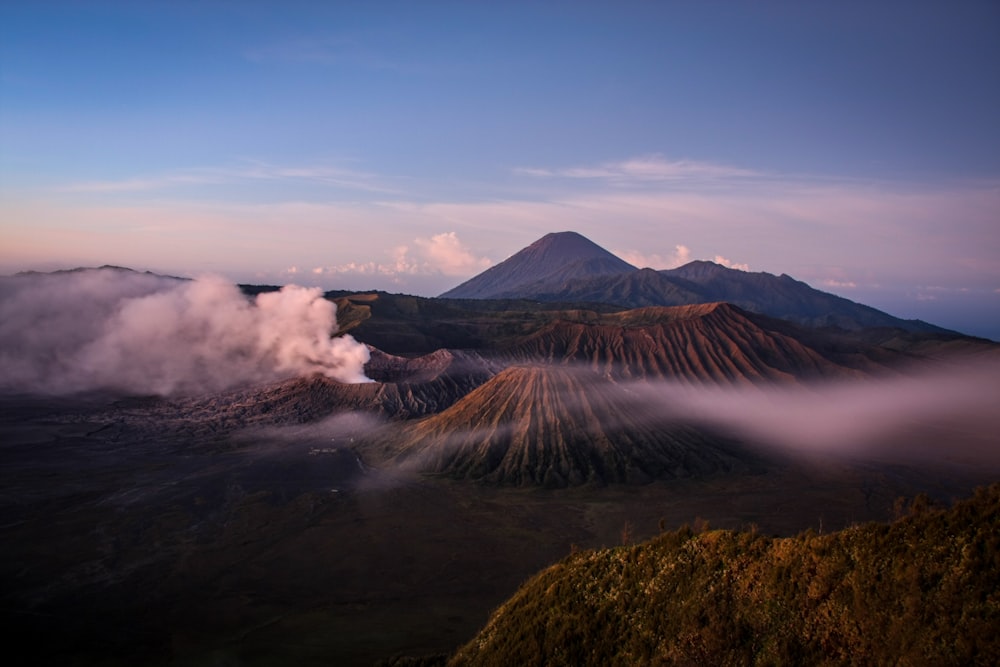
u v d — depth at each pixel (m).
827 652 19.39
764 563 23.53
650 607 24.84
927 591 18.78
